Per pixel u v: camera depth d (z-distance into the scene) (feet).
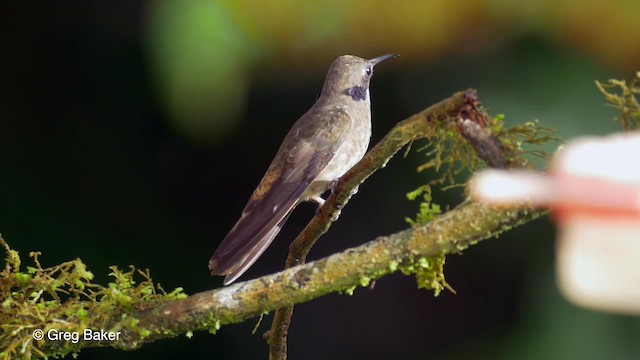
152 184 43.57
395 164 40.50
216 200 43.96
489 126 16.43
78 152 43.27
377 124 37.99
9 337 17.75
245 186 43.98
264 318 43.78
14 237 40.98
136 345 17.52
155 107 43.21
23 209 41.65
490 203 15.42
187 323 17.22
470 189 16.11
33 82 43.60
